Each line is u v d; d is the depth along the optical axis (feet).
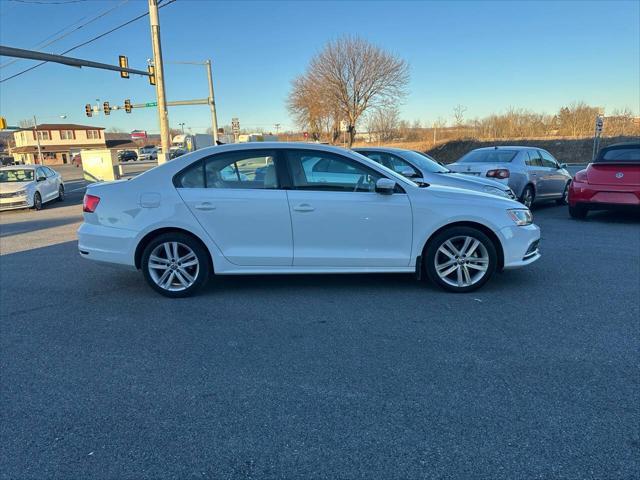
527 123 158.71
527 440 8.54
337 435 8.82
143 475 7.91
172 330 13.88
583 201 31.07
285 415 9.49
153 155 256.32
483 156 34.91
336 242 16.12
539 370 11.03
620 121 141.90
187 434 8.96
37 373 11.45
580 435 8.64
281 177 16.16
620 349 12.01
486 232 16.35
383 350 12.26
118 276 19.95
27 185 48.14
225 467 8.05
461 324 13.80
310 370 11.30
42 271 21.17
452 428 8.93
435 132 163.63
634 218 33.09
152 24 61.87
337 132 165.89
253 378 11.00
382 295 16.44
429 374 10.97
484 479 7.61
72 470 8.05
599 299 15.74
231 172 16.31
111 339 13.35
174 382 10.91
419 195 16.16
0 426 9.34
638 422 9.00
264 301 16.12
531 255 16.97
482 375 10.87
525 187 33.06
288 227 16.03
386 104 165.37
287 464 8.08
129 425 9.29
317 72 159.84
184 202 16.11
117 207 16.38
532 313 14.56
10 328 14.28
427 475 7.73
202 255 16.42
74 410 9.84
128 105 107.34
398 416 9.36
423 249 16.33
